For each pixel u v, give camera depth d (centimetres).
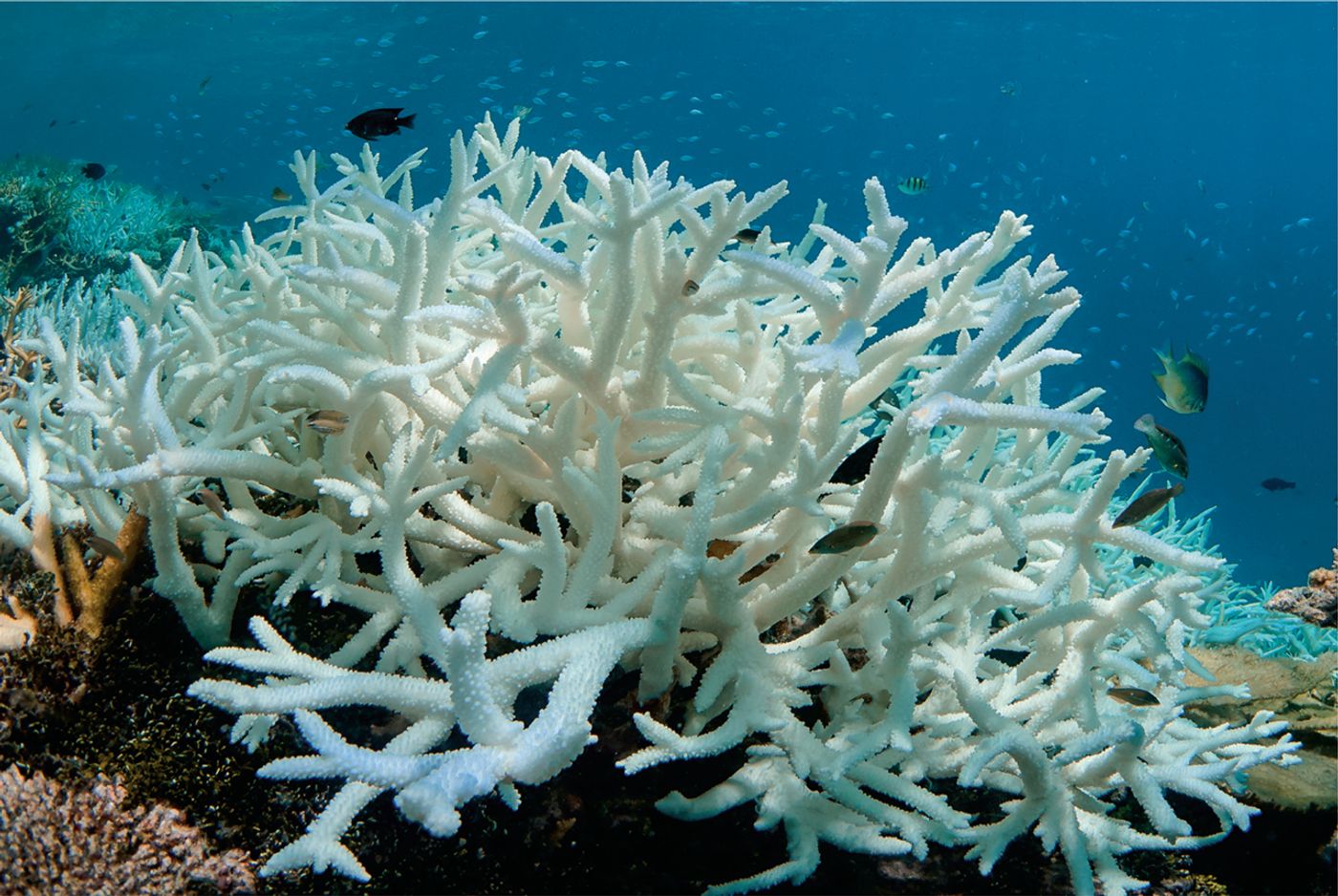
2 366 168
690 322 121
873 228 102
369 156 133
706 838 108
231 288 133
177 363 127
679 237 130
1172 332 1838
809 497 98
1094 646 110
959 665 108
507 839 103
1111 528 104
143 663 107
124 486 104
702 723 100
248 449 121
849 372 89
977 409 90
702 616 104
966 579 114
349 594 102
